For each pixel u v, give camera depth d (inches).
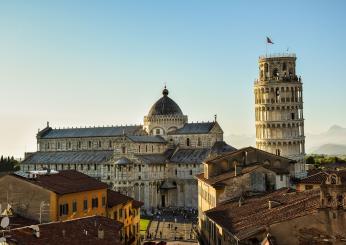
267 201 3476.9
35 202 3705.7
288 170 5236.2
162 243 5413.4
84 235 3011.8
